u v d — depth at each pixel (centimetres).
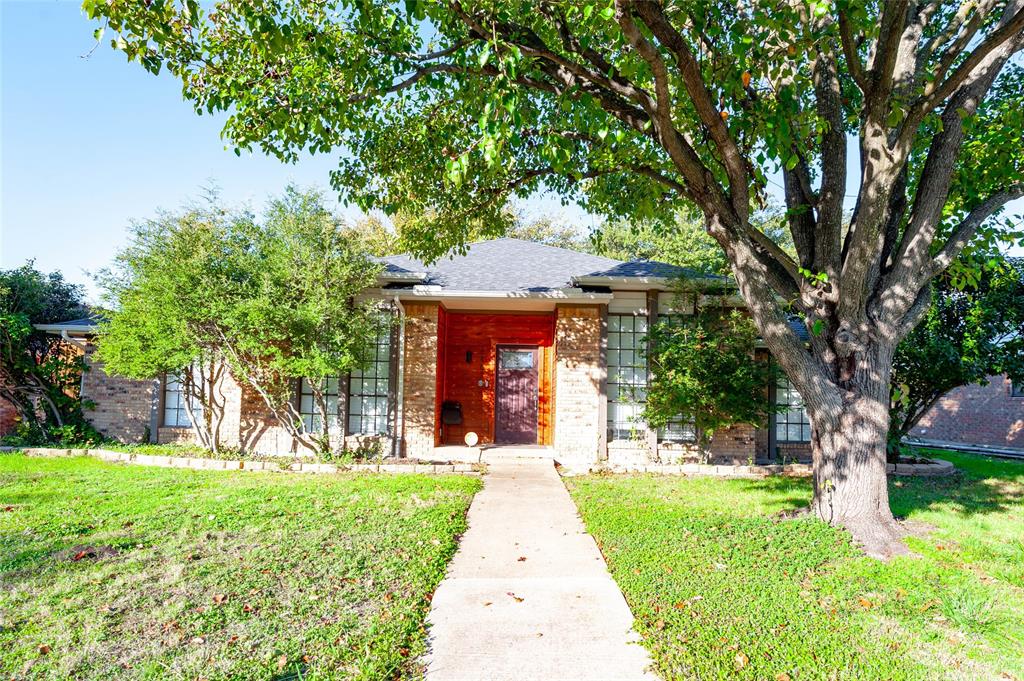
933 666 348
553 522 705
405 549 566
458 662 359
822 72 655
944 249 629
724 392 1044
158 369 1139
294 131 705
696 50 639
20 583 469
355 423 1223
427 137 855
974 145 732
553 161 602
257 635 383
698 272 1134
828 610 431
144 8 527
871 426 613
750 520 656
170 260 1057
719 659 354
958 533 634
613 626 412
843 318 620
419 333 1197
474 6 554
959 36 530
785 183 702
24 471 999
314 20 641
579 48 602
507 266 1369
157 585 466
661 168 760
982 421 1931
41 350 1384
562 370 1177
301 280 1045
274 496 806
